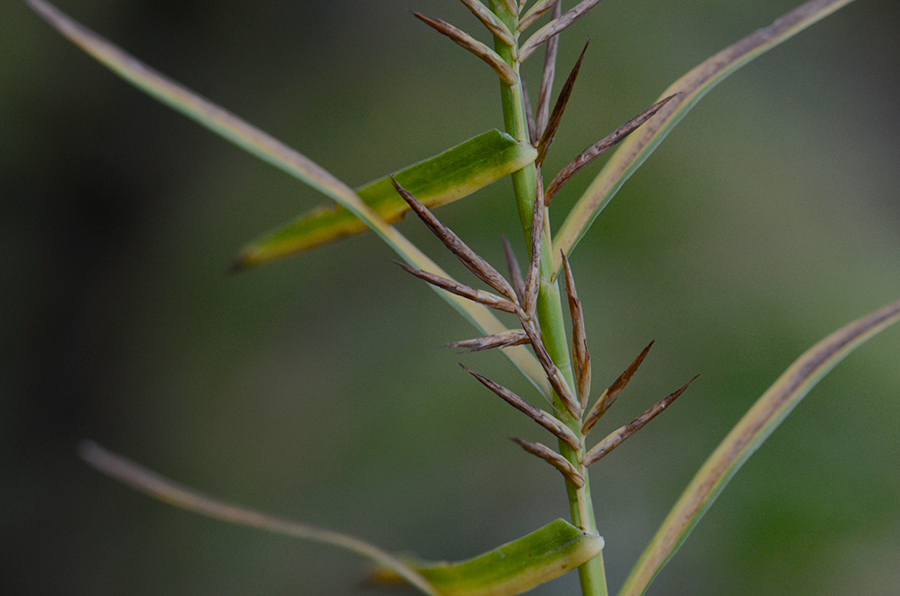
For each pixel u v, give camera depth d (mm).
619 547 1049
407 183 312
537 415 303
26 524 1438
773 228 1201
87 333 1557
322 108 1571
